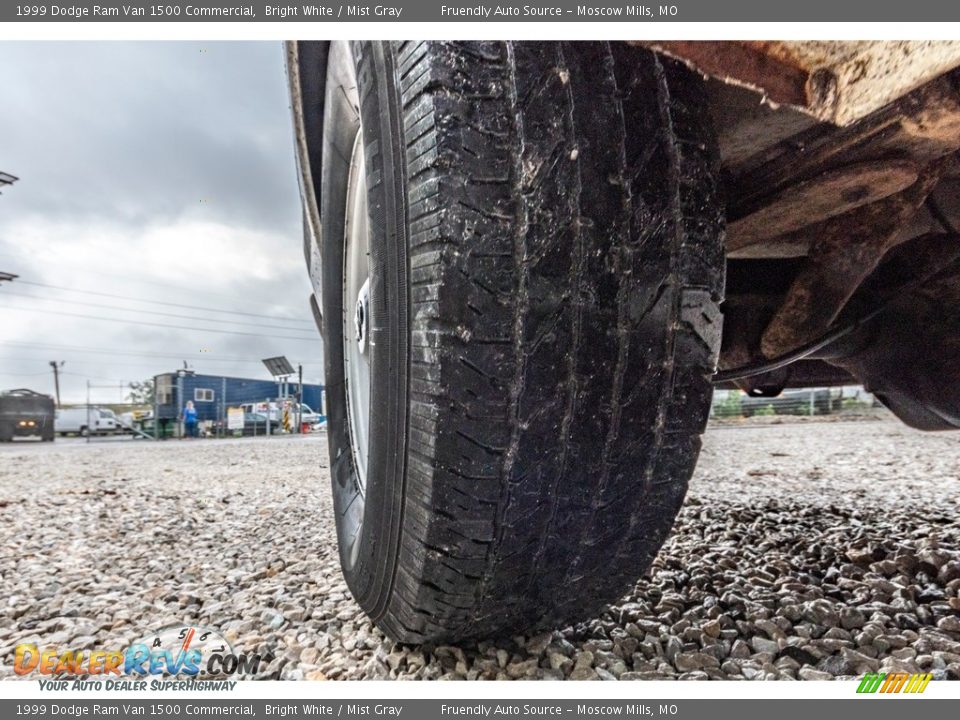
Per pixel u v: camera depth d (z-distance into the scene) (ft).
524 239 3.20
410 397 3.46
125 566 7.83
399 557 3.78
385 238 3.63
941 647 4.34
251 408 71.92
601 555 3.90
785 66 2.73
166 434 71.31
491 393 3.24
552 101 3.26
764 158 4.34
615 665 4.30
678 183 3.41
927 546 6.73
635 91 3.41
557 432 3.38
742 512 9.27
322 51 5.65
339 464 5.95
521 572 3.74
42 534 10.09
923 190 4.31
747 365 5.16
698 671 4.19
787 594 5.48
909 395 5.93
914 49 2.47
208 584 6.90
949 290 5.44
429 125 3.22
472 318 3.19
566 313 3.26
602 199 3.26
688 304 3.45
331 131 5.55
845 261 4.62
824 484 13.00
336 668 4.50
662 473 3.69
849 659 4.23
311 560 7.63
